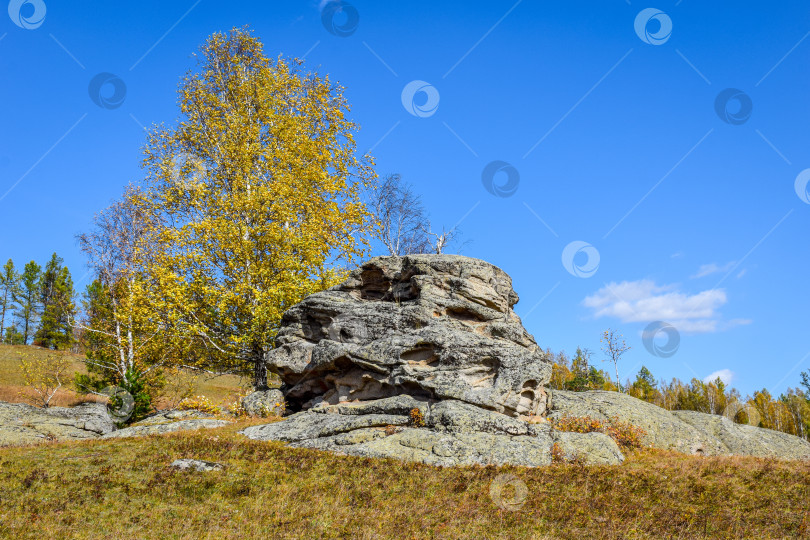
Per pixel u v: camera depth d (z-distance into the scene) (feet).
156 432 73.67
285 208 105.50
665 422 83.05
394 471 53.93
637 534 40.98
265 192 102.68
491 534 40.70
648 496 49.55
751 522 44.06
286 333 90.58
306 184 112.68
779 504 47.83
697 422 88.63
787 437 90.33
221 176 114.01
